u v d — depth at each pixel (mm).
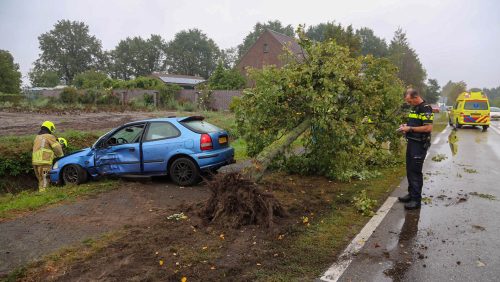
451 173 8961
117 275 3855
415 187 6102
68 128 15273
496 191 7219
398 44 43188
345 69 7152
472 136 18500
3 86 53062
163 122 8016
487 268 4023
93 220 5547
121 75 105000
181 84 63500
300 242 4672
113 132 8281
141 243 4625
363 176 8172
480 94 21969
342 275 3879
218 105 32094
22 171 9805
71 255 4340
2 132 13555
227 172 5695
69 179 8562
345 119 7398
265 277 3828
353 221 5453
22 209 6117
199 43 103000
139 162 7945
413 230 5109
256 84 7766
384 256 4309
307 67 7270
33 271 3971
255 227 5102
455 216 5688
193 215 5594
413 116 6203
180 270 3955
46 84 82375
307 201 6344
